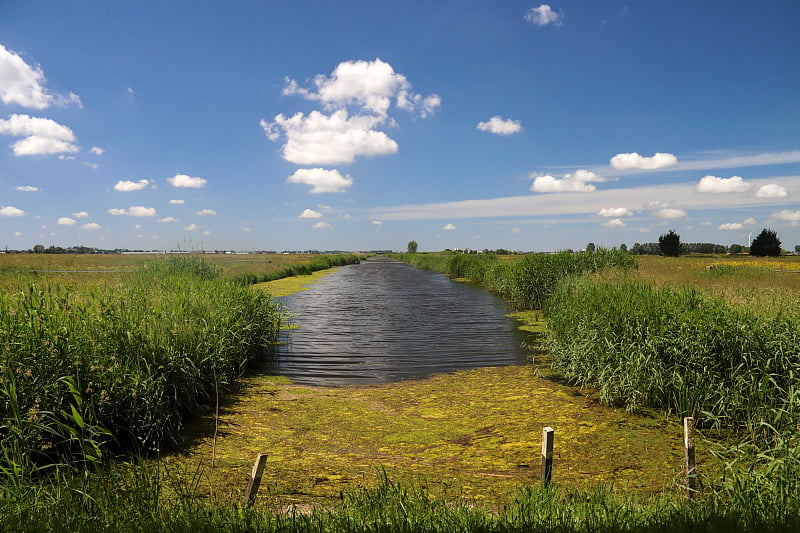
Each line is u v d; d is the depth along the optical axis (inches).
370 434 233.0
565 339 365.7
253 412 266.2
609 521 121.0
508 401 289.3
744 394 240.7
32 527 118.5
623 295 374.9
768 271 669.3
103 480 147.4
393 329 555.2
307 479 179.5
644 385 275.3
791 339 251.6
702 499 148.0
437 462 198.7
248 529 117.4
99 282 351.9
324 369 371.2
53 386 187.9
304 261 2215.8
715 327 262.5
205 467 191.2
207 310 342.3
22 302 219.0
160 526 122.0
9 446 169.9
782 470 154.6
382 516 125.6
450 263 1724.9
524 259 789.2
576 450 213.3
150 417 208.7
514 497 156.3
